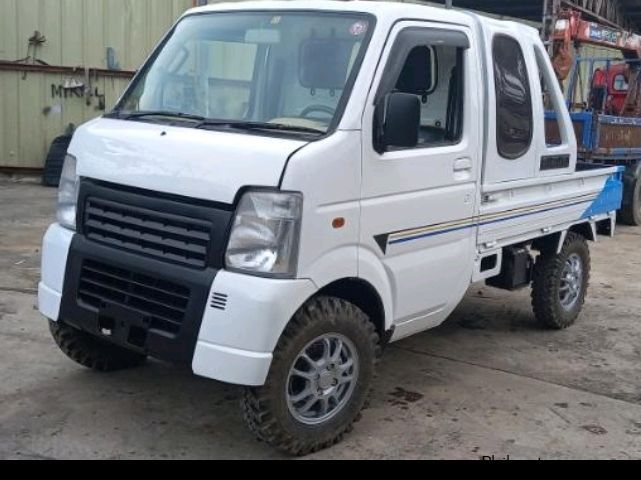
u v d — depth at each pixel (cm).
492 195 510
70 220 432
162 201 383
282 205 358
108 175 405
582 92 1380
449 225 467
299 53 427
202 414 451
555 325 646
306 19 437
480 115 483
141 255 391
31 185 1287
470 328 651
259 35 445
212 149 374
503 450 427
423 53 442
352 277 399
